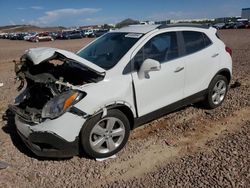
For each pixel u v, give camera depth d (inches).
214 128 211.0
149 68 179.2
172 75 202.7
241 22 2488.9
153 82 191.6
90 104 163.0
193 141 193.5
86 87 166.7
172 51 208.4
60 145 162.4
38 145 169.6
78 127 162.7
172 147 186.5
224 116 230.4
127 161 173.0
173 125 217.9
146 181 153.1
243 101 260.4
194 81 220.7
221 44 243.8
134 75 183.8
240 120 222.2
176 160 171.3
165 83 199.2
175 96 208.7
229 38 1175.0
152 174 159.2
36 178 161.0
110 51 198.2
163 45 204.1
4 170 169.0
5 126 229.5
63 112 159.2
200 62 221.9
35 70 180.1
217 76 239.1
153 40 199.5
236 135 197.5
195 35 226.2
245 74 367.6
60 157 170.6
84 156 179.8
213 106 243.1
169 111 209.3
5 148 194.2
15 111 183.2
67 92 162.7
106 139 173.9
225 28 2496.3
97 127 168.9
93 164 171.5
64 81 176.2
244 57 534.9
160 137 200.2
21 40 2480.3
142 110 189.3
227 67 245.3
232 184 145.3
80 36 2427.4
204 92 231.3
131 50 188.7
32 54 169.0
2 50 1173.7
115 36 214.4
